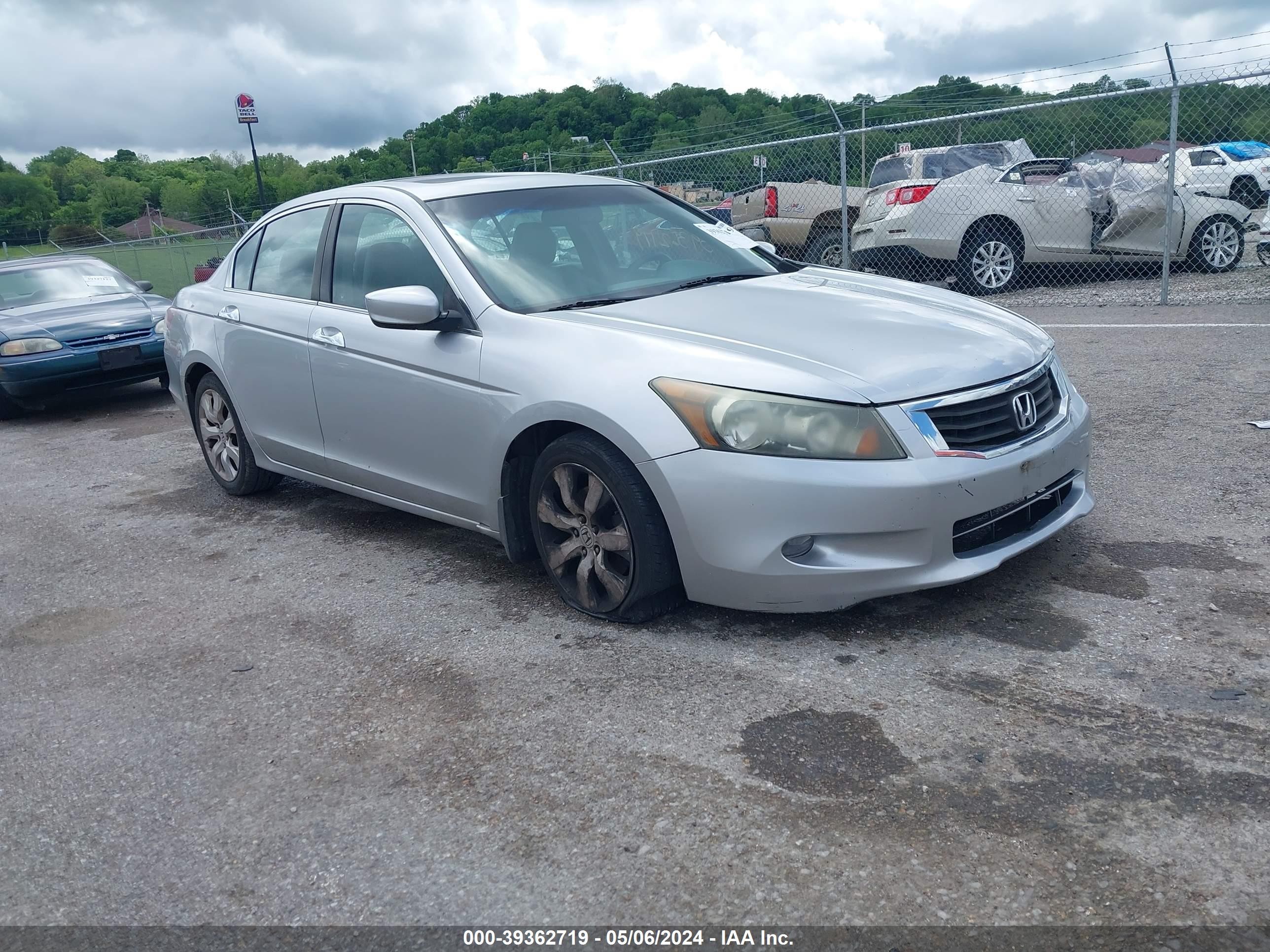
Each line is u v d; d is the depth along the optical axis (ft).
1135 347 24.95
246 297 17.11
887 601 11.73
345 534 16.35
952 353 11.10
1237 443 16.71
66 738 10.46
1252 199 40.81
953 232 36.55
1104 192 35.37
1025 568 12.37
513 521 12.75
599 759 9.06
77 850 8.56
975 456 10.47
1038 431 11.28
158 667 11.97
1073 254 35.99
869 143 40.29
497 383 12.17
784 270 15.21
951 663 10.19
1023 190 35.91
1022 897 6.95
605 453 11.17
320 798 8.93
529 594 13.05
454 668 11.16
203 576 15.03
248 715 10.56
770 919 6.97
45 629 13.51
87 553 16.62
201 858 8.28
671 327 11.69
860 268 39.70
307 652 11.97
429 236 13.78
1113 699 9.29
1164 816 7.61
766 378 10.43
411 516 17.01
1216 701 9.11
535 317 12.34
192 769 9.61
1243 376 21.02
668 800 8.37
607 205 15.21
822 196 41.83
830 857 7.51
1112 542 12.98
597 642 11.42
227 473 18.69
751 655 10.72
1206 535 13.00
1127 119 34.88
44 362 28.45
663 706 9.87
